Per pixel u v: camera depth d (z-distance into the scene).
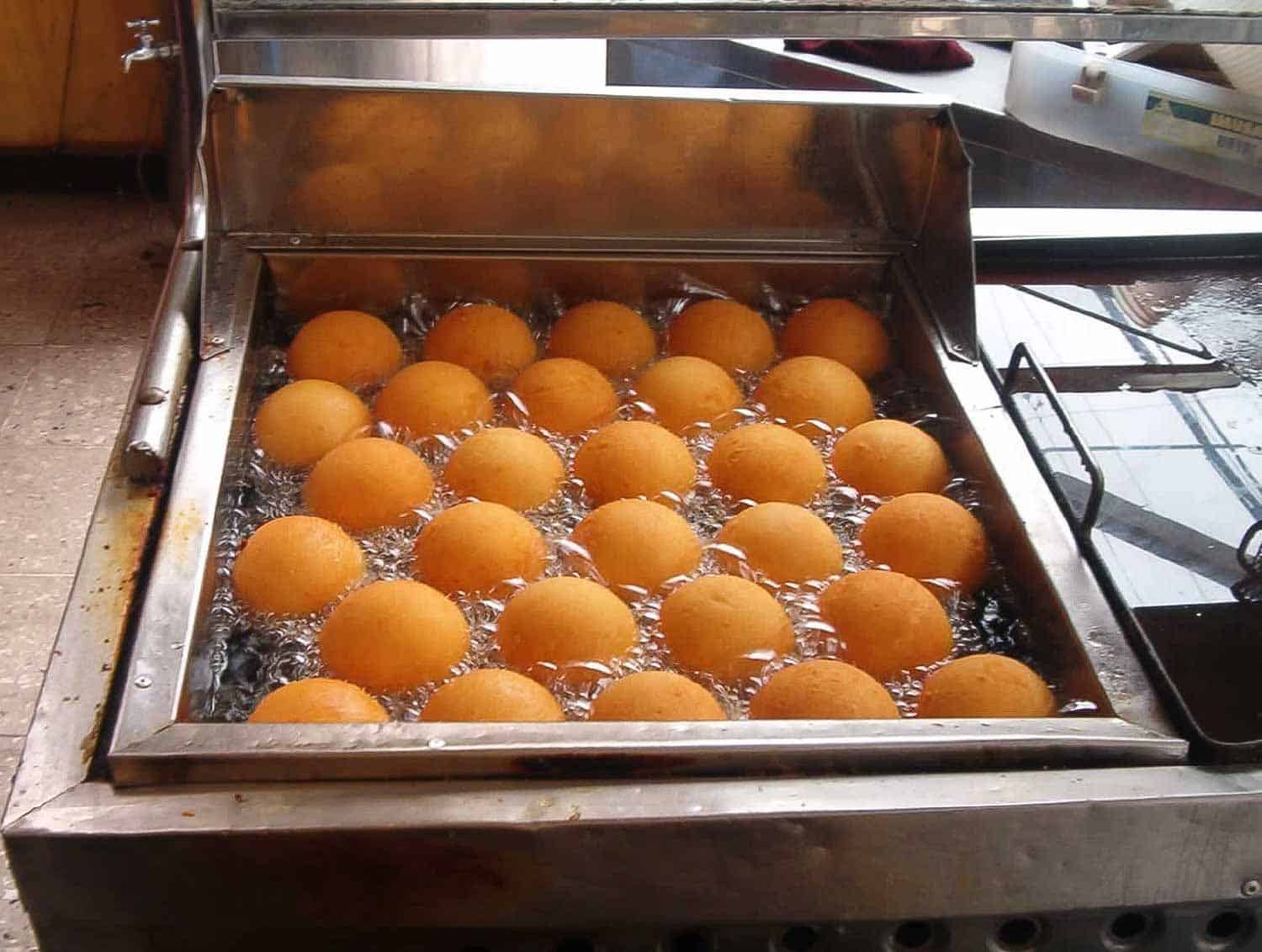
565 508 0.85
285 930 0.65
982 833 0.64
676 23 0.84
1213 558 0.77
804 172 0.96
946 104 0.93
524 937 0.66
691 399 0.90
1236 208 1.27
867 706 0.69
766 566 0.79
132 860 0.61
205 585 0.73
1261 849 0.66
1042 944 0.69
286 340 0.96
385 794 0.62
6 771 1.05
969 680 0.72
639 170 0.95
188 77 0.97
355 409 0.88
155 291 1.70
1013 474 0.81
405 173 0.94
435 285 0.98
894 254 0.99
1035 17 0.86
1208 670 0.71
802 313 0.98
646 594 0.79
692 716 0.68
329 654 0.73
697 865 0.63
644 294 1.00
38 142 1.90
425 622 0.73
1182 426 0.86
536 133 0.93
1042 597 0.75
